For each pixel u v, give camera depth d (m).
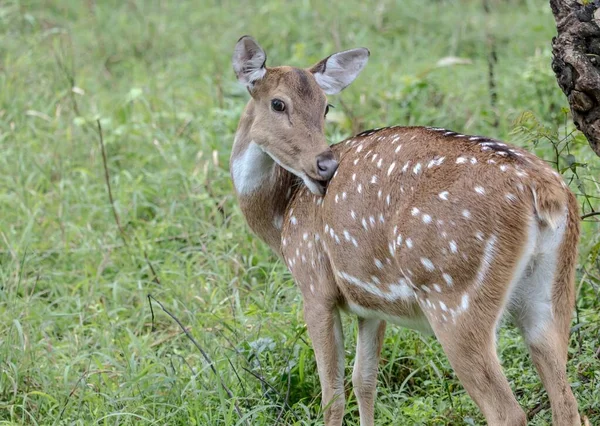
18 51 18.42
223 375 10.25
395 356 10.30
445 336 8.02
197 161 14.59
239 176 10.46
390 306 8.74
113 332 11.45
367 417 9.60
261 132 9.94
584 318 10.23
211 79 17.05
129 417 9.70
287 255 9.83
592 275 10.41
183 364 10.74
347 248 8.90
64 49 18.62
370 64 17.59
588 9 8.98
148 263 12.48
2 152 15.04
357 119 14.88
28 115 16.22
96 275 12.46
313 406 10.02
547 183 7.68
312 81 9.96
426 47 18.91
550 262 7.83
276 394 10.09
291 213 9.78
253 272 12.52
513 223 7.66
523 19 19.55
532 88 15.55
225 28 19.73
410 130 8.76
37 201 14.02
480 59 18.03
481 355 7.82
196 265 12.72
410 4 20.47
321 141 9.61
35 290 12.61
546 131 9.98
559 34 9.18
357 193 8.79
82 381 10.48
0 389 10.36
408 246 8.12
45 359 11.01
